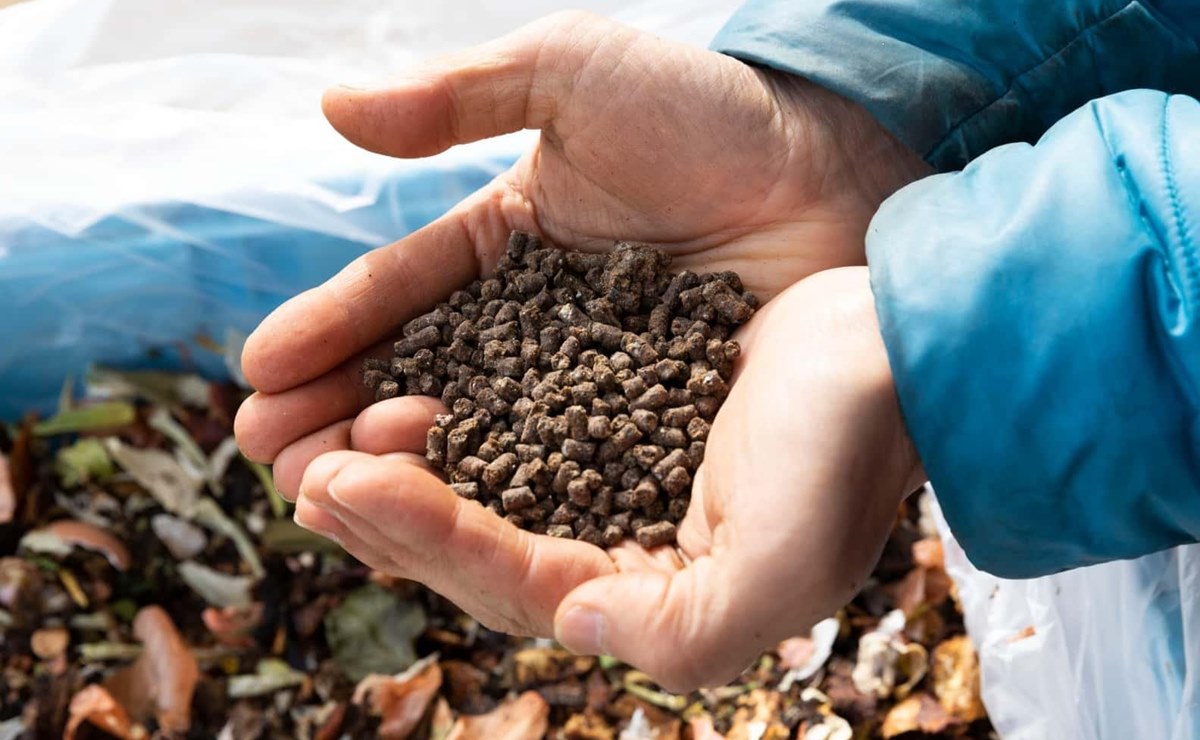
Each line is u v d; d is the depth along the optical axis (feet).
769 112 1.77
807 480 1.45
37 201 2.14
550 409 1.68
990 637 2.00
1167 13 1.75
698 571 1.47
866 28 1.74
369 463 1.49
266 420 1.72
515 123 1.78
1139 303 1.42
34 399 2.42
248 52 2.24
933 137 1.73
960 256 1.47
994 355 1.44
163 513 2.37
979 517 1.49
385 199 2.15
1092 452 1.44
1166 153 1.45
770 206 1.80
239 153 2.15
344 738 2.14
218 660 2.24
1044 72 1.73
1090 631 1.83
